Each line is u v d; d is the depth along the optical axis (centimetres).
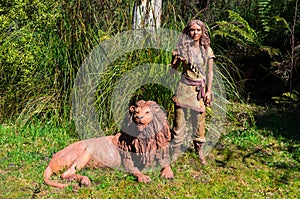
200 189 402
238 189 406
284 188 411
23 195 379
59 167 418
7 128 535
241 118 593
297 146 511
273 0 716
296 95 639
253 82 740
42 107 542
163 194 391
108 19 551
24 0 560
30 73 562
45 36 562
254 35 698
